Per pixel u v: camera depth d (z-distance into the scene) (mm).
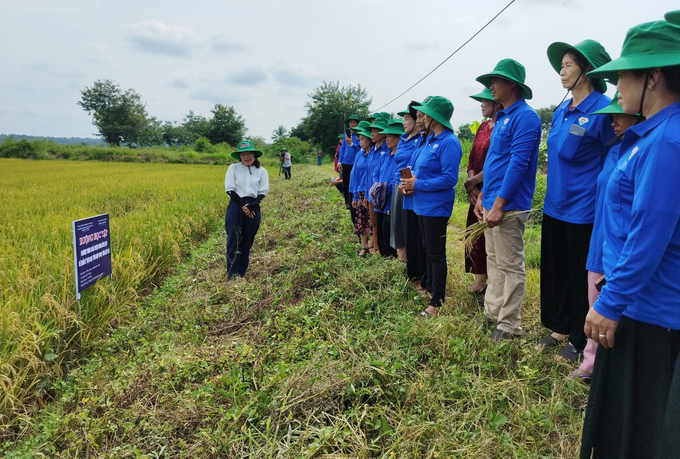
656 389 1737
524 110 3457
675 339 1708
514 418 2572
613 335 1818
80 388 3312
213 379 3299
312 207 11188
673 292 1696
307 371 3139
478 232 3844
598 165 3131
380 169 5988
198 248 8117
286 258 6172
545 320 3609
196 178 21109
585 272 3170
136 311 4738
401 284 4629
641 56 1728
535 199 8258
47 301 3854
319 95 56531
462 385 2883
